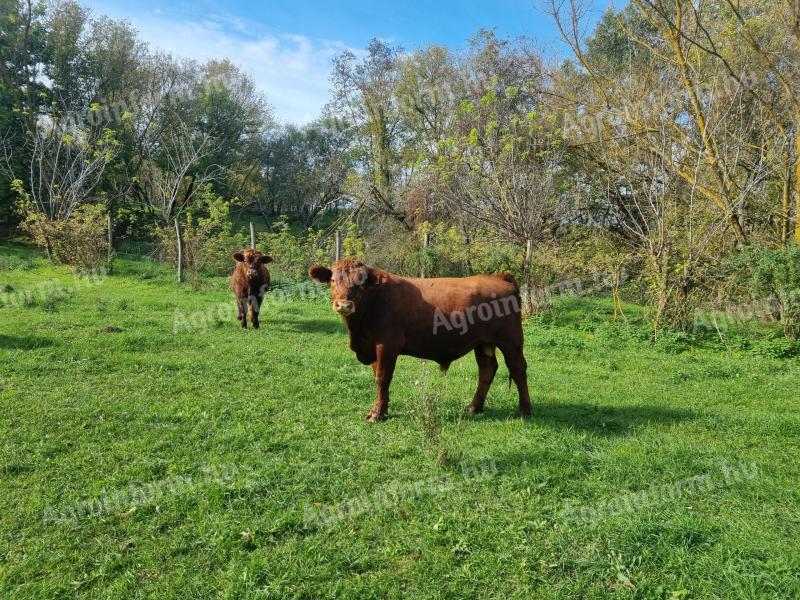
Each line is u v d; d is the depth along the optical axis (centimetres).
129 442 530
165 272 2073
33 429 546
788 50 1409
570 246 1697
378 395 633
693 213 1376
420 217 2162
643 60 2016
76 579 341
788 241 1435
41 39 2922
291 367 840
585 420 662
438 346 649
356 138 3659
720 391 844
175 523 402
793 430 636
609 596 337
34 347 862
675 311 1342
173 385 714
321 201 3694
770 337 1253
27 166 2831
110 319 1158
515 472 493
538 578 352
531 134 1703
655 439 588
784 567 351
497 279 682
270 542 382
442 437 548
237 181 4284
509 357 672
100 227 2091
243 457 507
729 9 1481
